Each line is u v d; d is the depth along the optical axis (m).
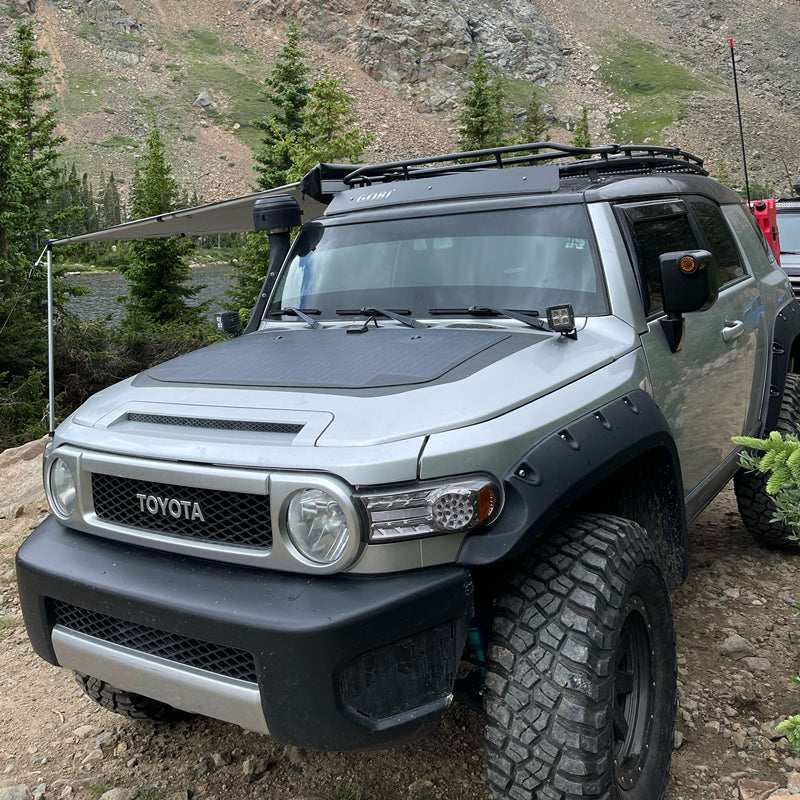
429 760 3.21
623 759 2.66
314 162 21.64
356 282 3.77
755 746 3.20
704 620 4.20
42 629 2.88
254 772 3.24
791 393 4.78
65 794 3.22
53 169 29.70
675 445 3.16
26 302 24.03
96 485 2.83
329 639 2.22
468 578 2.39
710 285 3.19
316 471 2.34
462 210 3.75
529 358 2.86
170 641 2.57
